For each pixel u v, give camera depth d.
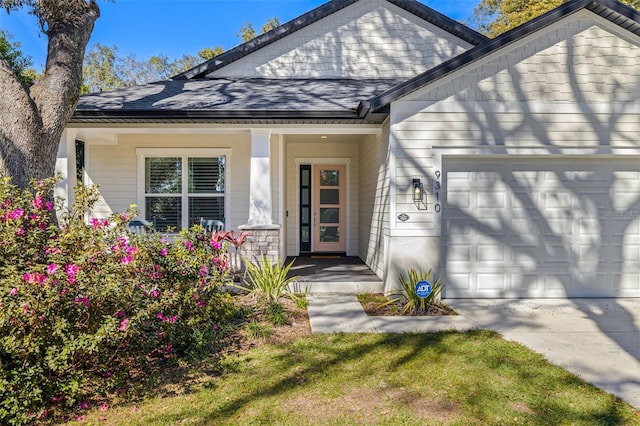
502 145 6.60
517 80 6.56
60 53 5.62
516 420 3.04
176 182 9.31
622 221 6.88
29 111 5.25
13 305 3.01
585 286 6.89
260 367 4.02
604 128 6.59
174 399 3.42
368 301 6.64
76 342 3.18
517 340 4.78
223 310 4.95
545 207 6.86
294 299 6.43
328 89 8.55
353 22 9.78
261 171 7.41
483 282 6.86
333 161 11.13
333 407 3.25
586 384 3.62
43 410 3.10
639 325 5.39
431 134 6.61
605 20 6.48
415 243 6.64
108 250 3.82
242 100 7.56
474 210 6.84
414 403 3.30
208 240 4.79
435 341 4.71
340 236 11.36
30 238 3.61
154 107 7.00
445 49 9.73
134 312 3.66
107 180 9.12
